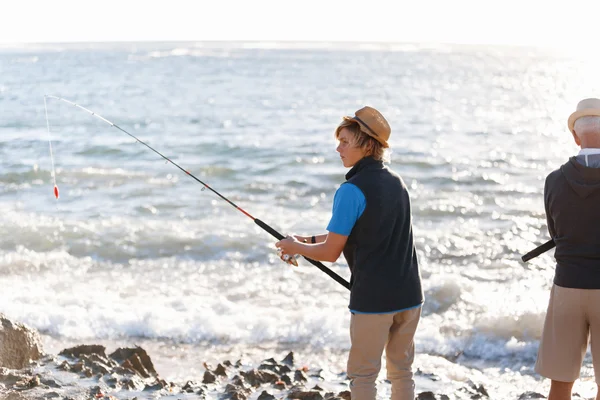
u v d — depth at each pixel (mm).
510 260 10305
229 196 15508
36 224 12125
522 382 5629
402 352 3293
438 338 6668
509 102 42406
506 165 19422
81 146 22656
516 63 102312
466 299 8094
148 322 7246
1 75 65812
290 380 5078
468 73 75000
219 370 5258
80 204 14469
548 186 3178
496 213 13656
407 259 3164
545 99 44844
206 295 8539
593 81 63812
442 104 40562
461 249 10969
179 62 96750
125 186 16266
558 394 3232
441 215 13555
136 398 4551
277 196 15617
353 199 3062
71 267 9930
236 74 70125
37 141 23703
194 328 7113
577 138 3199
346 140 3160
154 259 10398
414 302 3162
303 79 62562
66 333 7086
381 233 3074
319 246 3113
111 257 10492
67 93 46688
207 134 27078
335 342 6820
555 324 3184
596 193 3016
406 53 148125
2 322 5055
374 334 3135
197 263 10188
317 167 19250
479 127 29469
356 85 55562
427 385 5016
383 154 3189
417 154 21188
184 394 4660
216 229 12195
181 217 13359
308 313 7535
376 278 3094
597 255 3062
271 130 28312
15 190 15852
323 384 5059
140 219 13094
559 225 3137
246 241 11266
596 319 3094
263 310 7727
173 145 23438
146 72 73062
